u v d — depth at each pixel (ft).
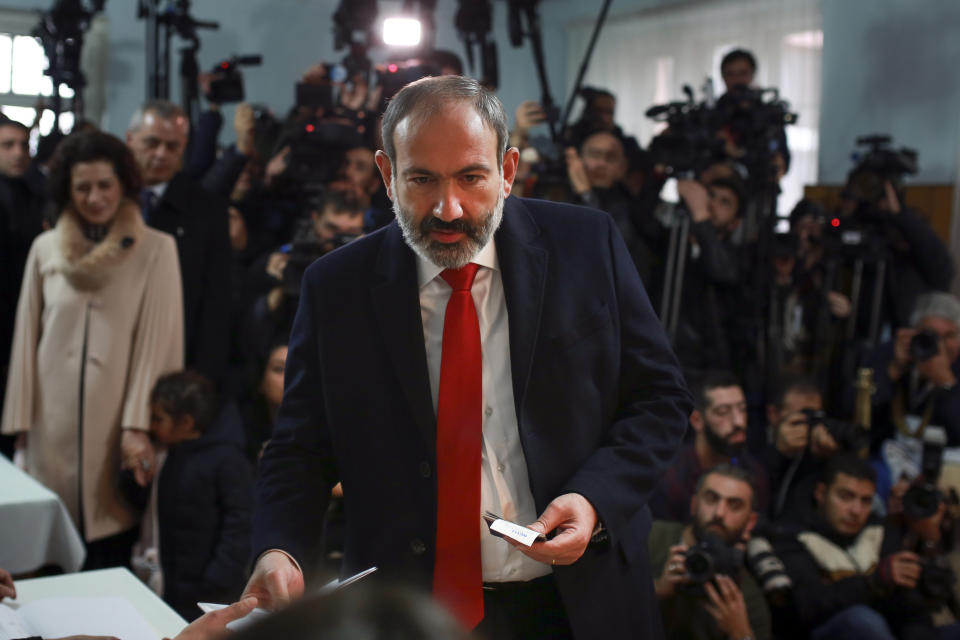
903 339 11.21
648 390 4.00
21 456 8.53
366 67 14.14
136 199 8.55
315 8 21.12
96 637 3.87
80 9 14.93
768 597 8.18
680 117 12.05
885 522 8.91
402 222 3.53
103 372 8.31
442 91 3.42
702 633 7.54
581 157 12.32
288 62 20.90
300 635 0.96
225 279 9.78
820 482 8.91
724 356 11.52
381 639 0.98
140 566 8.14
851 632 7.90
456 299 3.83
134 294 8.44
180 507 8.16
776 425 10.05
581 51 22.85
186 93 15.14
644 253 11.60
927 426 10.88
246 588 3.67
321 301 3.99
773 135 12.49
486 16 14.58
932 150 16.06
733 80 14.15
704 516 7.81
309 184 12.48
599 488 3.63
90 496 8.30
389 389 3.87
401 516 3.84
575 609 3.78
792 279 12.63
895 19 16.62
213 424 8.52
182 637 3.29
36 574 7.70
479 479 3.81
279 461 4.02
